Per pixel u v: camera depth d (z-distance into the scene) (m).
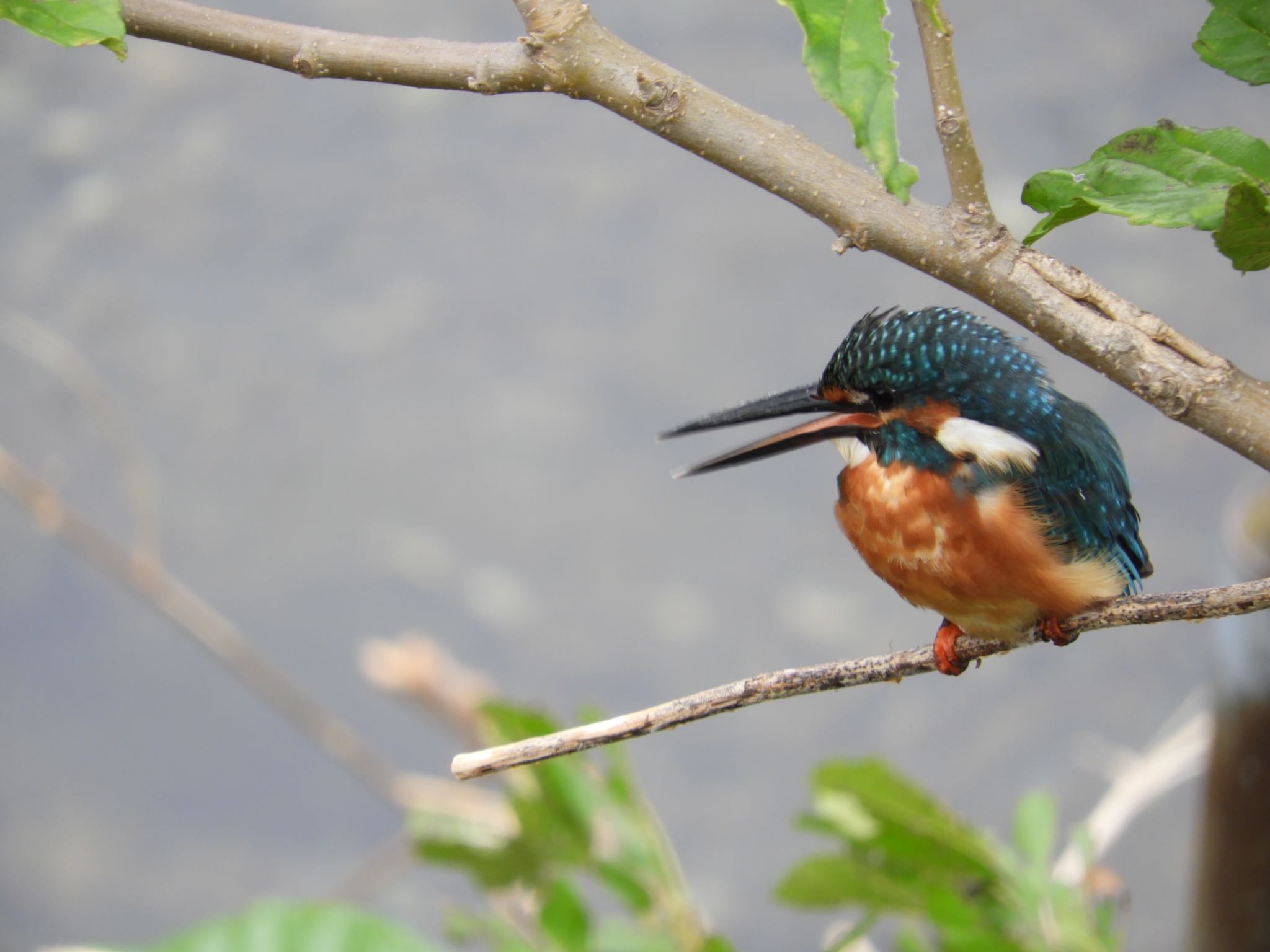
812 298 15.95
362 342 16.14
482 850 6.94
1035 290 3.08
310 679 14.10
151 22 3.36
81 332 16.09
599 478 15.16
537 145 17.59
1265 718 6.54
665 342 15.82
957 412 4.79
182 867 13.52
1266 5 3.10
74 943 12.88
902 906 6.44
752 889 12.90
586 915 6.61
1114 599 4.57
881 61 2.65
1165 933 11.96
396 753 13.80
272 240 16.88
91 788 13.93
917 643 13.91
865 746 13.55
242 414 15.66
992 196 15.73
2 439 15.35
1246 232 2.83
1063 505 4.71
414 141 17.67
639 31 17.42
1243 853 6.81
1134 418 14.73
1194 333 14.91
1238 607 3.55
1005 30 17.14
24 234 16.95
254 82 18.27
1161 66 16.47
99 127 17.89
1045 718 13.27
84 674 14.66
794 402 5.30
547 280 16.39
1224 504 13.98
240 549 14.85
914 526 4.75
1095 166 3.05
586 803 6.89
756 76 16.77
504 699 6.94
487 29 17.69
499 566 14.77
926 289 15.87
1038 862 6.33
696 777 13.64
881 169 2.62
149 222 17.06
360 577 14.63
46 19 3.19
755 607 14.30
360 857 13.53
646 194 17.00
